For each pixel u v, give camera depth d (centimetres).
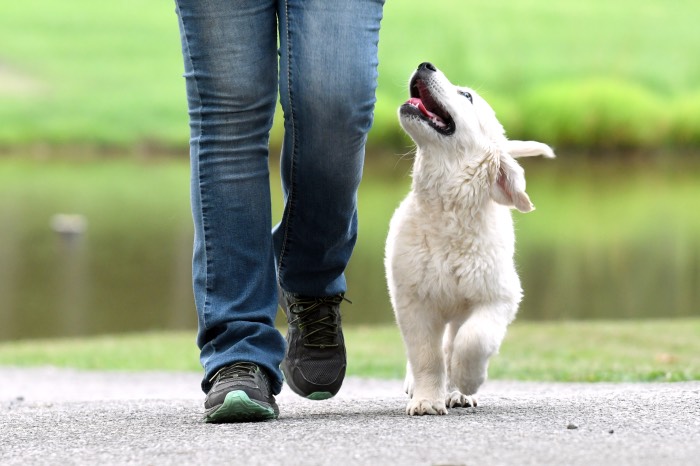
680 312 2225
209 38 524
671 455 409
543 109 6231
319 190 533
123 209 3678
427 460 404
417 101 617
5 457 454
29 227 3281
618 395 622
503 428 472
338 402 669
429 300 591
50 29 8169
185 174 4797
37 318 2223
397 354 1397
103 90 6844
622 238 3250
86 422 561
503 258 589
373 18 521
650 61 7050
